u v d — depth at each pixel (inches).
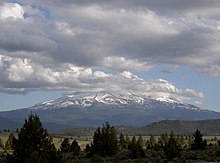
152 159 4901.6
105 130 5334.6
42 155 3061.0
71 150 5949.8
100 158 4798.2
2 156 5177.2
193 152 5428.2
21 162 3417.8
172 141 5251.0
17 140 3459.6
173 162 4621.1
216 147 5639.8
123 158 5019.7
